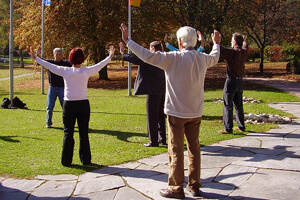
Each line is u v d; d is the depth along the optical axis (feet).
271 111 29.76
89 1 62.64
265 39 85.20
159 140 19.19
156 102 18.07
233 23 61.93
